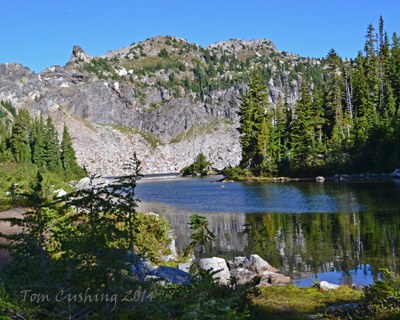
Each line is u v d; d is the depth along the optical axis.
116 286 7.88
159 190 79.00
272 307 13.53
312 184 67.44
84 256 7.95
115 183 8.96
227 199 53.81
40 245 8.24
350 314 11.96
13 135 124.81
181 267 17.89
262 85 100.88
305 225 31.94
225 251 25.45
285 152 93.19
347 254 22.75
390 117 83.94
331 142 87.06
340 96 96.50
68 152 124.88
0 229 18.94
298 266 21.25
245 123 97.44
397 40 114.62
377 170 74.12
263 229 31.75
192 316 7.12
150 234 19.84
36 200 8.36
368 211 35.50
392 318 10.31
